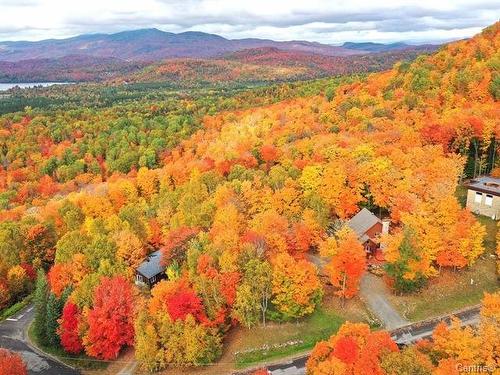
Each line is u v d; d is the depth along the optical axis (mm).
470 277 68000
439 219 66625
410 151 88562
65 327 65250
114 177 146625
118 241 76062
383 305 64375
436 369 40688
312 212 73250
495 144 92312
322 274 70750
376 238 72688
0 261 86438
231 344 61031
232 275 61469
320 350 46438
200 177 104250
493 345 43094
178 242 73750
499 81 120312
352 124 125312
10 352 65562
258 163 116062
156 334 58750
